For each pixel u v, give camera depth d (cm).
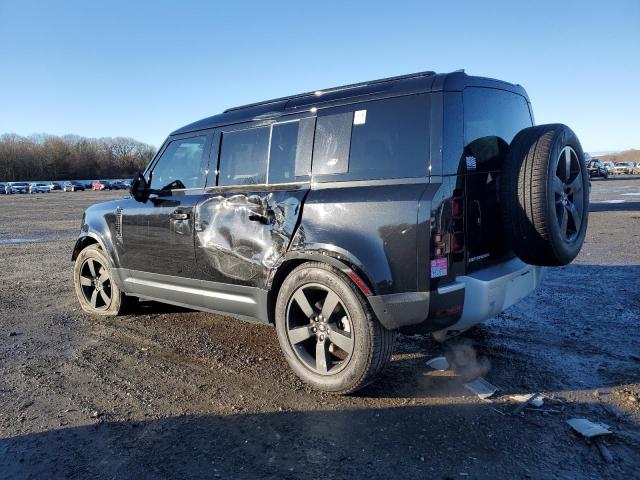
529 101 415
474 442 277
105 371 397
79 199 4216
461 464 257
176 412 324
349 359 328
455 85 318
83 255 565
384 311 310
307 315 349
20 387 370
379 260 310
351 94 355
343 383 331
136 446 284
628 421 292
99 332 498
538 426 291
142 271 485
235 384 366
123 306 542
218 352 432
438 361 387
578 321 477
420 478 247
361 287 314
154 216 464
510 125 375
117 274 516
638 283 614
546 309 520
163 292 468
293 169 371
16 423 315
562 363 380
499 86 366
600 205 1789
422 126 312
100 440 292
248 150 407
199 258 423
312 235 341
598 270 699
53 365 413
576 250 352
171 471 259
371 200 317
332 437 288
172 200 454
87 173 10781
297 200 354
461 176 312
